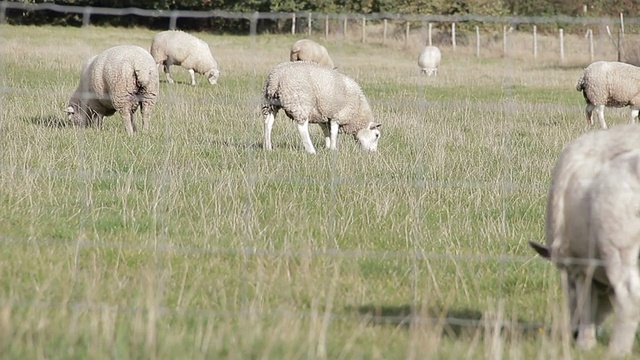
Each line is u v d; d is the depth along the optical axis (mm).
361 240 34938
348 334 23297
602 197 21562
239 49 164750
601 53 166625
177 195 39344
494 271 31609
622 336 21750
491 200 42000
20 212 36500
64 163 46719
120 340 21766
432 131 63625
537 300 28453
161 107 73562
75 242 32219
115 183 42375
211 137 59625
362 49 180500
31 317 22891
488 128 64562
